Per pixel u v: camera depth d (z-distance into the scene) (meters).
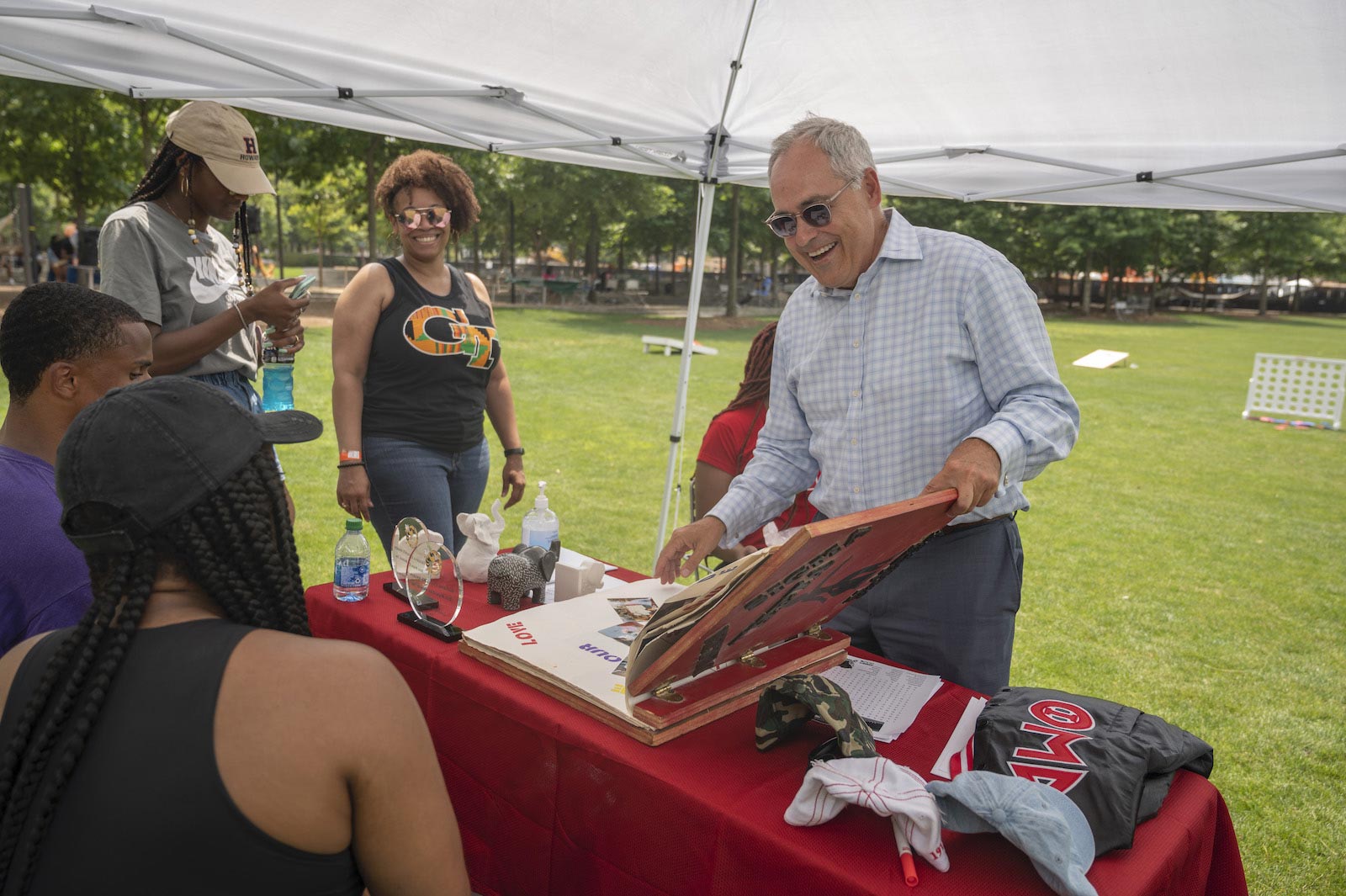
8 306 1.76
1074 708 1.57
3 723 0.96
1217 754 3.70
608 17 2.95
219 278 3.00
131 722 0.90
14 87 17.16
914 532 1.61
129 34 2.66
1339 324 41.94
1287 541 7.00
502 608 2.27
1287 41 2.61
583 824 1.62
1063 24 2.79
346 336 3.07
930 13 2.86
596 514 6.58
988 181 4.16
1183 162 3.44
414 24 2.86
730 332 22.03
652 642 1.52
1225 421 12.61
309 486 6.69
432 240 3.14
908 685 1.90
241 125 2.82
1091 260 39.12
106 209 25.53
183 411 0.99
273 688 0.91
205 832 0.87
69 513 0.96
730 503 2.27
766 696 1.57
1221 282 57.03
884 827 1.38
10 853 0.89
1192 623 5.20
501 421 3.63
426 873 0.99
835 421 2.24
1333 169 3.23
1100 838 1.30
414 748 0.98
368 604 2.25
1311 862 2.98
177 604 0.98
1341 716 4.10
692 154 4.11
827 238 2.09
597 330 21.17
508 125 3.74
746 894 1.37
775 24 3.04
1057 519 7.40
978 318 2.05
